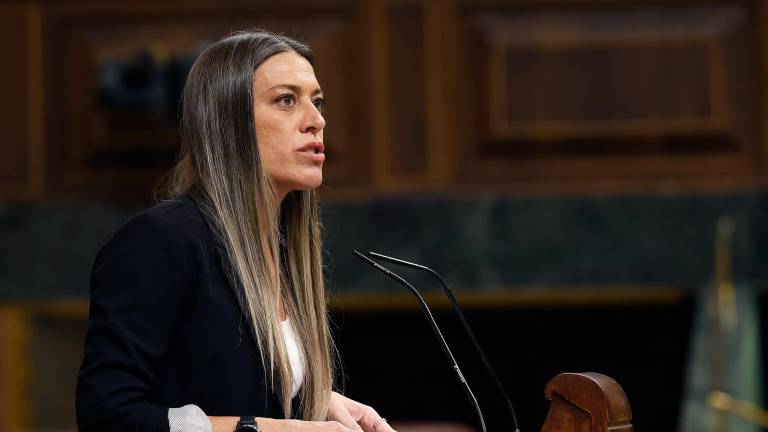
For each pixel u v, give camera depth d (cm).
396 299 1578
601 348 1761
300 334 712
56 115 1616
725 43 1539
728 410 1466
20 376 1638
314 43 1564
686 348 1723
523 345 1772
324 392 712
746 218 1522
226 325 630
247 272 643
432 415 1786
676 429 1741
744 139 1533
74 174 1612
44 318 1678
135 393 584
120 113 1602
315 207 740
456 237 1552
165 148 1595
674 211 1533
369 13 1570
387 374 1791
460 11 1569
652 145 1544
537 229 1544
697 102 1539
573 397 617
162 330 609
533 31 1557
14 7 1617
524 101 1554
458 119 1566
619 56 1545
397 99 1567
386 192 1561
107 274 609
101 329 595
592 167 1546
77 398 588
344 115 1570
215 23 1591
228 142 661
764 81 1530
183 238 627
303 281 723
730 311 1498
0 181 1616
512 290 1546
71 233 1597
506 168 1557
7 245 1600
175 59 1573
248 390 630
